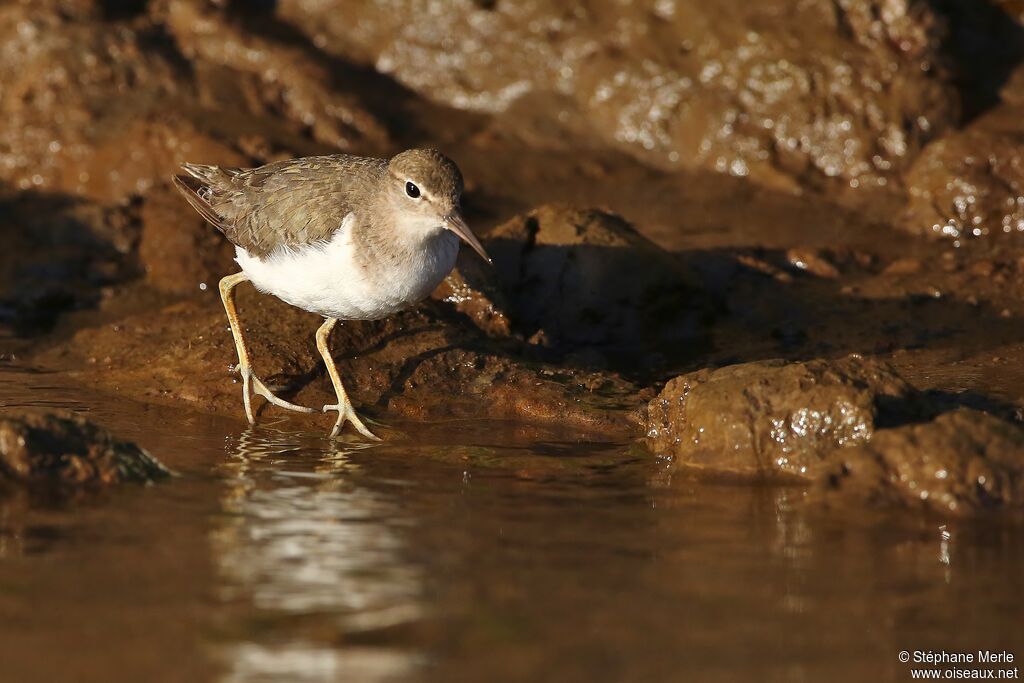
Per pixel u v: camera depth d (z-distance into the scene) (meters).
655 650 7.15
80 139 18.64
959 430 9.95
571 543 8.85
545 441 11.86
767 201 18.31
